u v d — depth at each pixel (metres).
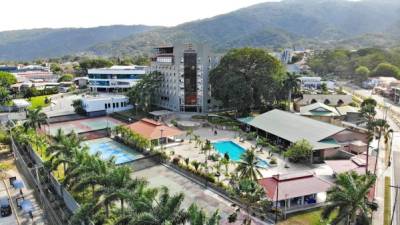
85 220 39.00
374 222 43.06
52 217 48.69
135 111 117.56
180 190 53.81
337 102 118.69
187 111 113.56
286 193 45.78
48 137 83.44
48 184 58.19
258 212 45.56
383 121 77.19
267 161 66.75
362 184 35.78
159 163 66.44
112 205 42.59
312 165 64.81
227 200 50.25
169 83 116.00
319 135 70.31
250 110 110.38
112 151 75.31
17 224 47.53
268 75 102.50
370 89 178.88
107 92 155.38
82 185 42.12
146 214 30.97
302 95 126.12
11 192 57.81
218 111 115.19
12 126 93.94
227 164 61.12
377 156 63.97
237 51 106.88
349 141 73.56
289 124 80.56
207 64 112.38
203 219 30.56
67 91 163.88
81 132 91.88
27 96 147.62
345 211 34.12
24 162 68.88
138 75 155.00
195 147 76.19
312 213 45.84
